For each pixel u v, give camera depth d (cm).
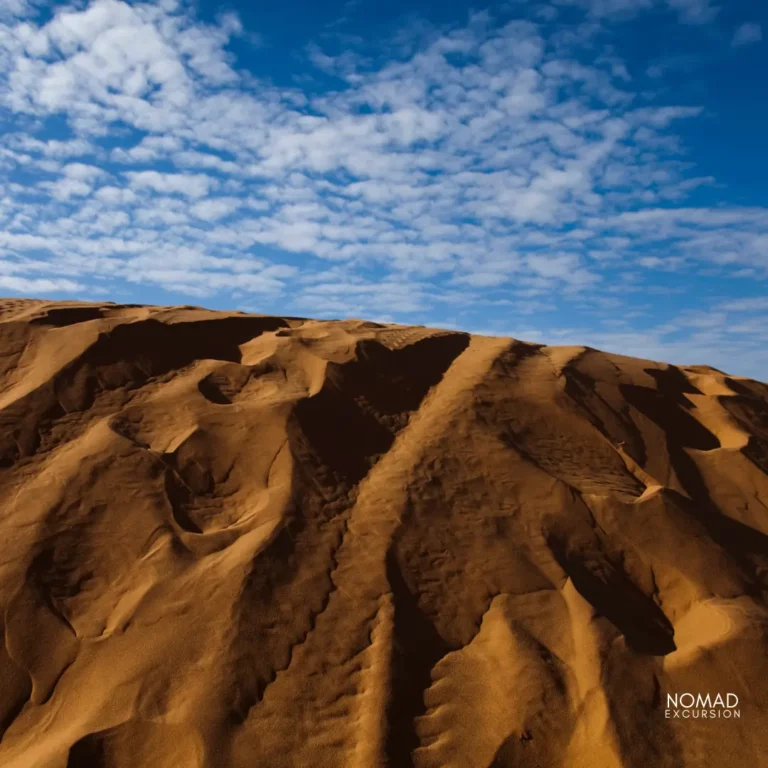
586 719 463
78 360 729
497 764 434
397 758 427
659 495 662
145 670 462
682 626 563
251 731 432
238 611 501
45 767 401
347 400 762
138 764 416
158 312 881
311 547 570
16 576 511
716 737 455
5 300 917
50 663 471
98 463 611
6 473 605
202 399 716
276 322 953
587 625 528
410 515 617
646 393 916
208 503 611
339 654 488
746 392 1018
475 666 497
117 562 539
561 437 770
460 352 957
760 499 763
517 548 599
